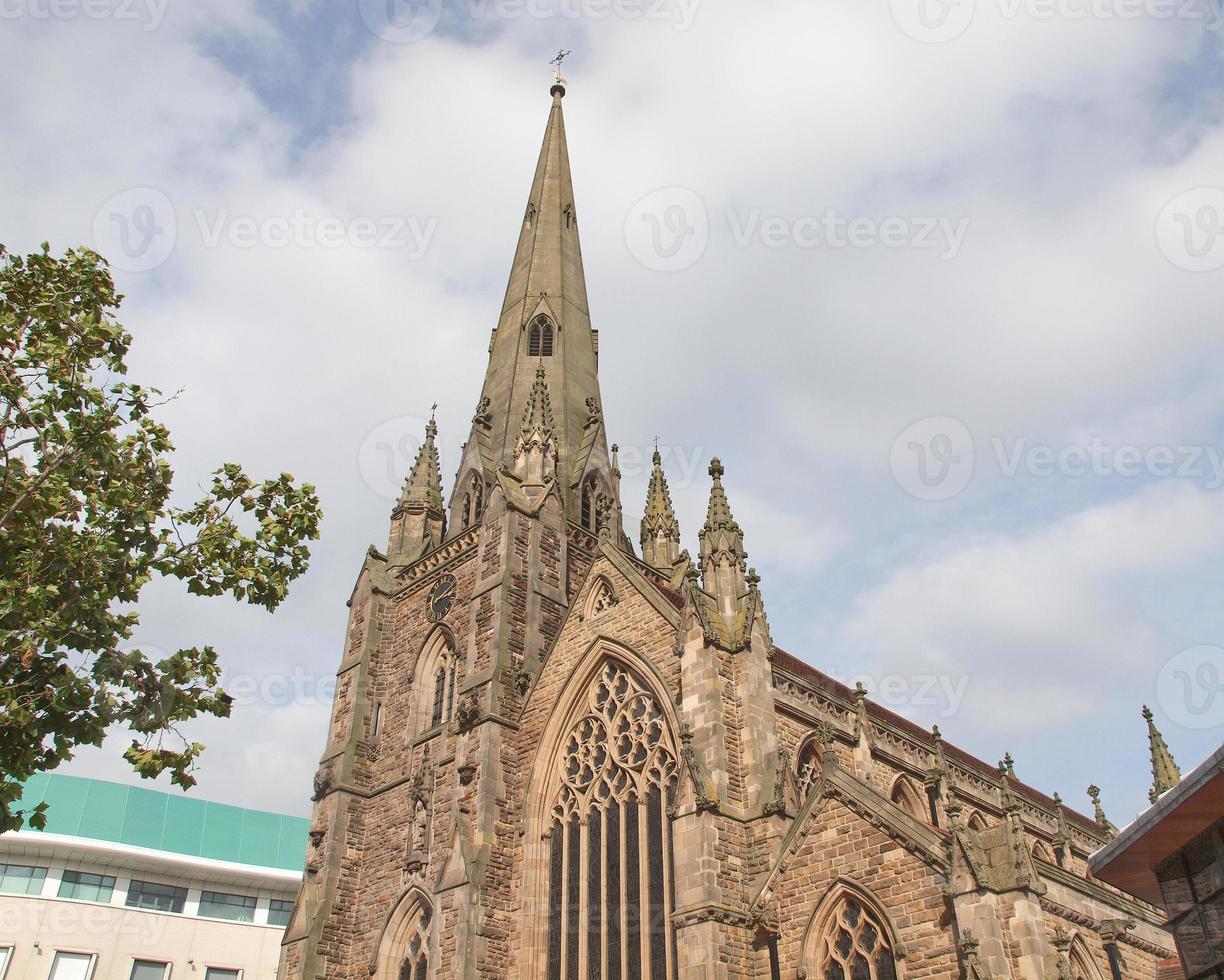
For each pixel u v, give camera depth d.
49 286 30.72
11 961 74.94
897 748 54.88
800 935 35.84
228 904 85.12
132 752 29.61
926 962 32.44
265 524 32.50
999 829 33.12
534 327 71.25
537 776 46.38
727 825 38.41
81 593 29.20
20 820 26.48
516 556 53.09
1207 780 24.88
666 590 50.94
